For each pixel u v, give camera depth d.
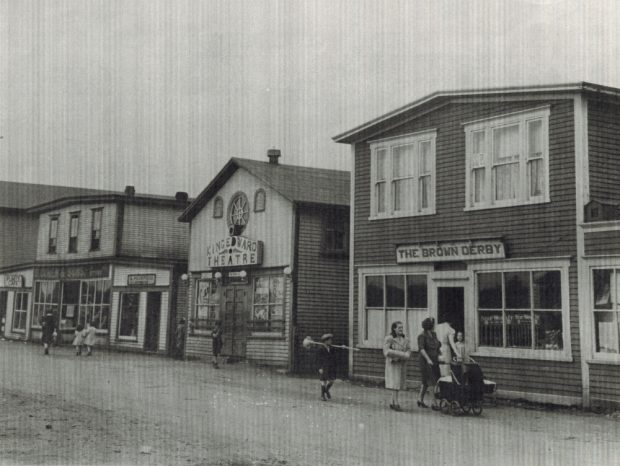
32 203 50.28
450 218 18.44
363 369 20.38
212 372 22.58
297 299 23.81
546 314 16.06
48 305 38.41
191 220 29.88
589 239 15.34
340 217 24.98
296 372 23.42
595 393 14.96
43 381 18.12
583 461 10.10
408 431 12.12
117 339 32.81
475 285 17.58
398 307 19.62
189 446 10.38
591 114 16.05
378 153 20.75
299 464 9.52
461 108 18.48
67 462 9.09
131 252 35.19
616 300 14.80
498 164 17.47
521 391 16.28
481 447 10.93
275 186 24.84
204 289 28.61
